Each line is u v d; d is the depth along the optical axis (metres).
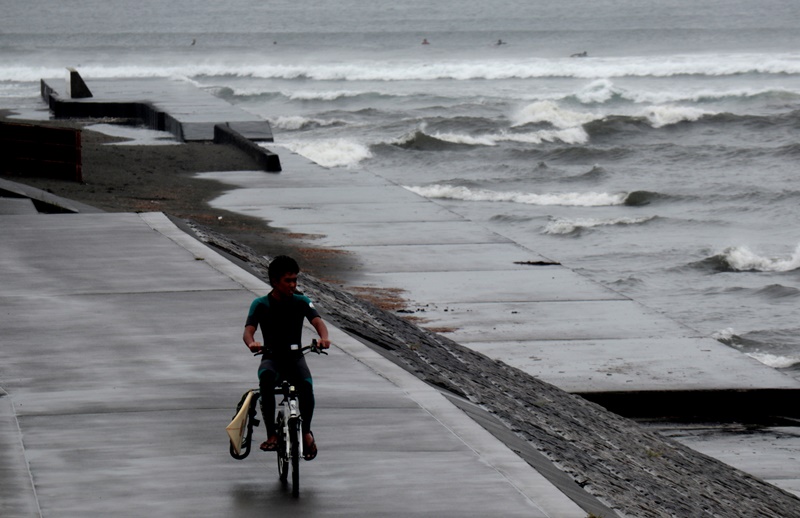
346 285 67.75
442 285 68.81
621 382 52.56
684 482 38.22
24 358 34.69
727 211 128.75
